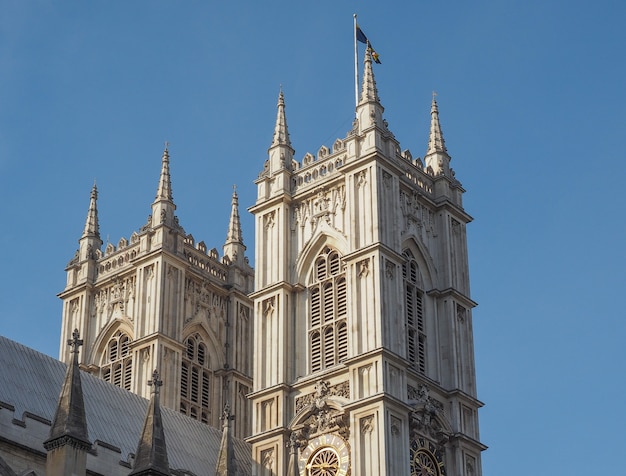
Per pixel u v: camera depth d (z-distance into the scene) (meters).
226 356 129.75
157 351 121.75
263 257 118.44
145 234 128.50
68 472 83.88
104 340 127.56
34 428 94.00
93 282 130.62
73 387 86.75
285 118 124.12
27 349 105.50
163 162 132.62
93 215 135.25
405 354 108.62
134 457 97.38
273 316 115.25
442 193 121.31
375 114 118.00
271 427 110.56
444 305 116.62
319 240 116.50
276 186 120.44
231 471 96.00
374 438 103.62
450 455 110.38
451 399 112.50
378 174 114.38
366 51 121.56
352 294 110.44
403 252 115.38
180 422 115.12
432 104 127.69
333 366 110.56
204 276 130.38
